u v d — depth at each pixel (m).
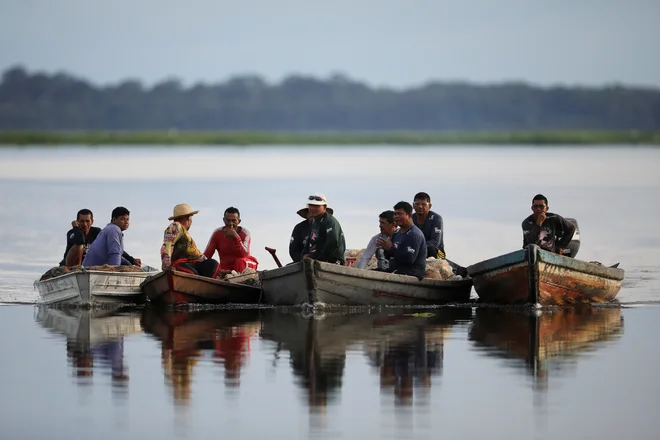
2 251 98.12
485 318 64.69
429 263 72.25
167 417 42.81
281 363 51.41
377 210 129.75
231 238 72.50
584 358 52.41
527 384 47.28
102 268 69.31
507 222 118.75
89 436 40.78
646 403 44.41
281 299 69.50
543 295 68.00
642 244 102.25
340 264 69.19
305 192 160.62
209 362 51.62
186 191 162.75
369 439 40.19
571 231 69.81
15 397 45.50
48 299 70.94
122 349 54.75
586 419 42.41
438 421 42.16
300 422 42.09
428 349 54.59
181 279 67.88
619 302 71.31
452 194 158.38
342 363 51.31
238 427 41.59
